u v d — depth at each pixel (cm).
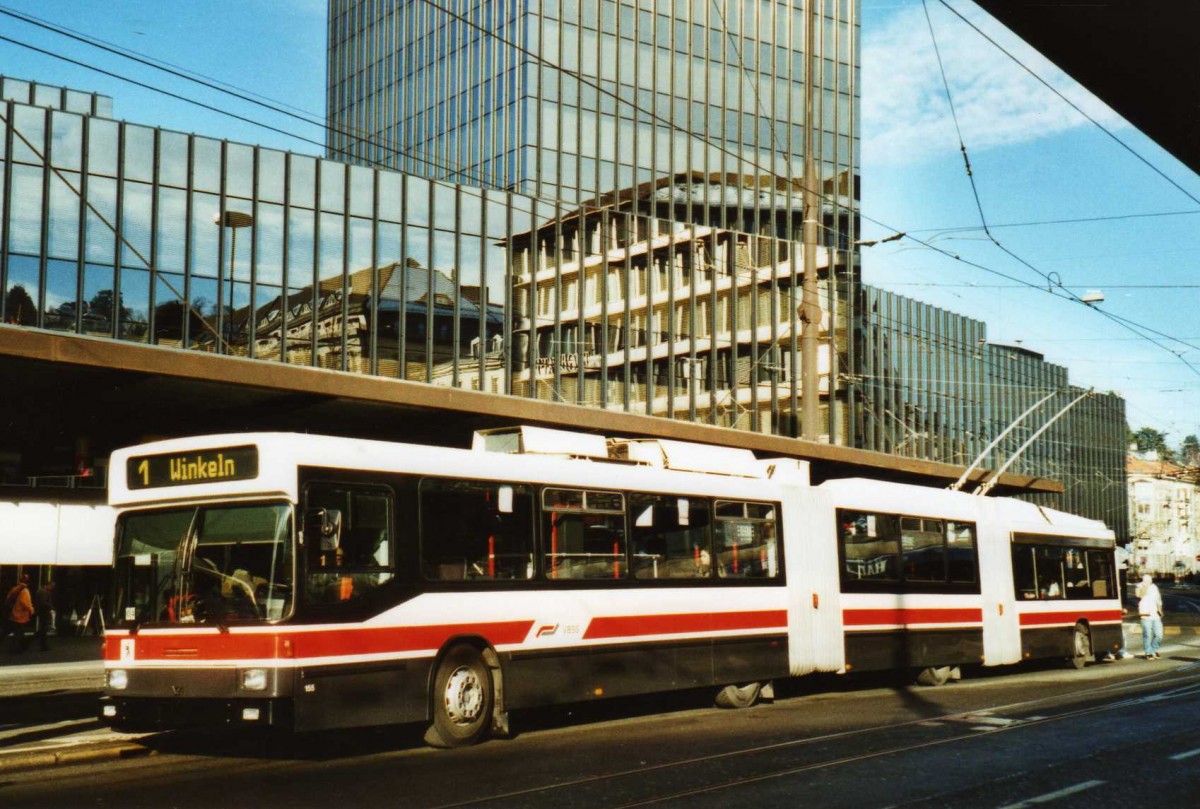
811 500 1703
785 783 951
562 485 1320
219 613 1058
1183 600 7981
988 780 971
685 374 4409
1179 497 13788
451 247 3572
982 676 2162
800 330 4925
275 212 3180
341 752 1141
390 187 3422
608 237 4181
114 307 2892
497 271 3694
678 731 1302
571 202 5512
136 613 1105
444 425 2783
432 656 1145
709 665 1475
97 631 2864
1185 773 1016
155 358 2055
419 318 3466
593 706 1596
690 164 5762
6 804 861
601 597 1338
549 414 2733
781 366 4816
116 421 2631
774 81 5984
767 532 1612
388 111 6588
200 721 1044
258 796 890
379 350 3369
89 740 1149
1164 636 3706
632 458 1495
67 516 2720
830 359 5044
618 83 5672
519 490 1270
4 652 2623
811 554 1681
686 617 1448
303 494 1062
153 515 1124
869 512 1812
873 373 5319
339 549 1081
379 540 1119
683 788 926
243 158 3133
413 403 2450
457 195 3597
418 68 6397
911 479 4288
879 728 1318
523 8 5603
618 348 4169
